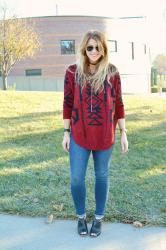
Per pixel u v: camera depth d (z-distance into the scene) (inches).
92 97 128.1
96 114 128.7
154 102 458.3
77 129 131.4
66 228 146.4
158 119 351.6
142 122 335.9
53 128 306.7
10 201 167.5
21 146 255.1
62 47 1612.9
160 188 181.6
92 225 142.7
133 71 1834.4
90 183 188.2
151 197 171.0
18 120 332.8
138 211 157.3
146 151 245.3
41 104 413.7
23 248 133.2
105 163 136.0
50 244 135.6
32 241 137.6
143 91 1908.2
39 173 202.4
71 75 132.4
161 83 2231.8
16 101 422.0
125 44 1784.0
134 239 137.7
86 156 134.1
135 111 389.7
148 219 150.4
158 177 196.5
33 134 287.1
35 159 226.7
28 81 1601.9
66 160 225.0
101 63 128.3
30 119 338.0
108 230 143.9
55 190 180.2
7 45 1129.4
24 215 156.3
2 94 458.3
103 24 1668.3
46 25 1588.3
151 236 139.4
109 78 129.5
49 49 1605.6
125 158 228.8
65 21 1598.2
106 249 132.0
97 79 127.2
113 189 179.2
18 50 1146.0
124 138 140.2
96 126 129.5
